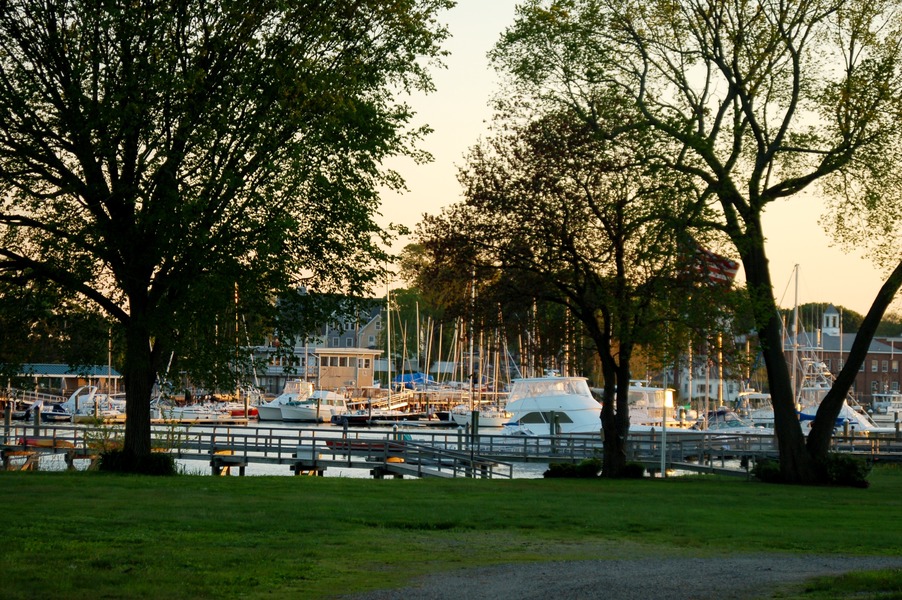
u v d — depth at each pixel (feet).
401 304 517.14
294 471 165.58
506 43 115.14
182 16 97.50
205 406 320.29
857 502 93.86
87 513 68.44
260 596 43.62
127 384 109.70
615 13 113.60
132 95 92.73
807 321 512.22
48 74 96.48
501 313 119.96
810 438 118.32
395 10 102.47
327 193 102.01
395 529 68.08
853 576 46.80
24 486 87.40
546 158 114.11
